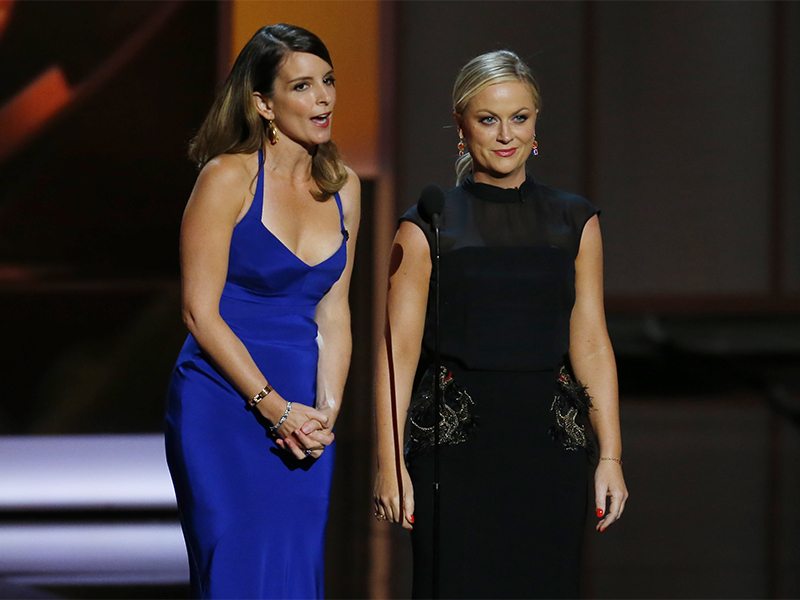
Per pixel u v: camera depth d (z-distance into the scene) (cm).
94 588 1645
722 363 3469
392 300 1074
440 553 1064
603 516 1084
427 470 1071
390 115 2734
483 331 1063
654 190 3175
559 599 1078
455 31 2881
